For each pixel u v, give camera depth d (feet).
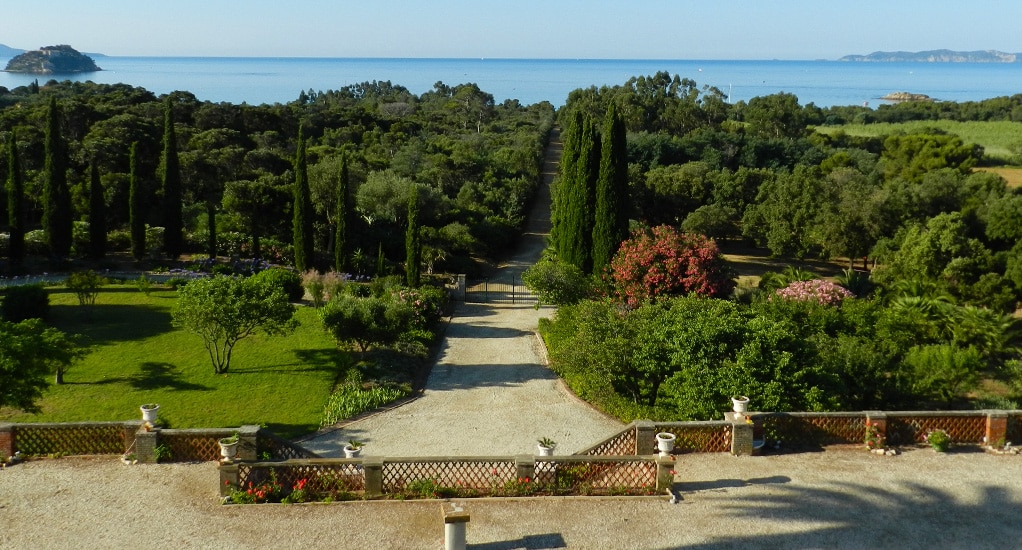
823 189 156.87
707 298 70.18
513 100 526.57
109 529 37.29
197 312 73.67
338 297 86.43
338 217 126.62
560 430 62.95
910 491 42.19
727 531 37.83
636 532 37.81
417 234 114.01
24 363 52.90
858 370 66.08
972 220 158.20
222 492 40.70
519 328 102.12
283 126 260.42
